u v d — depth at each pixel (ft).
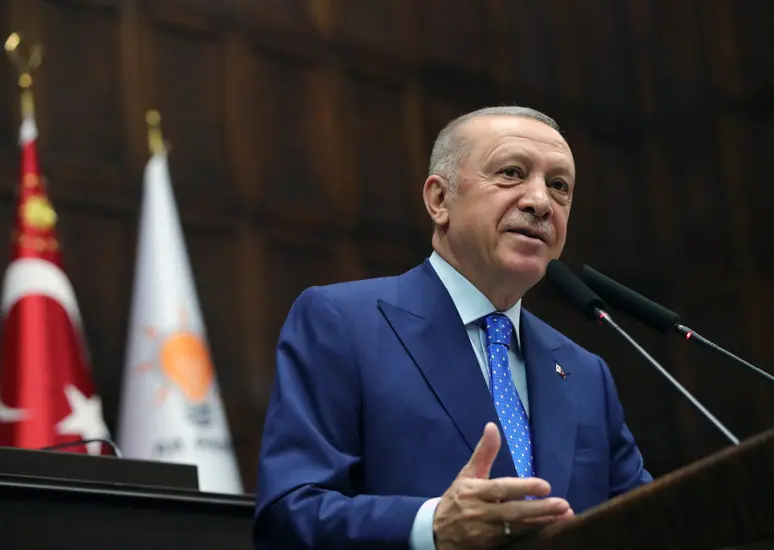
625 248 50.16
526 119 14.12
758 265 47.96
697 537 7.44
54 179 35.04
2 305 30.01
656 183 51.42
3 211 33.12
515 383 13.43
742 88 50.29
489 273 13.43
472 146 13.87
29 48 35.50
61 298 30.04
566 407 13.26
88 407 29.30
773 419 45.65
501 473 11.91
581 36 52.21
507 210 13.41
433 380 12.46
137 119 37.45
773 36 50.01
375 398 12.30
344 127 43.11
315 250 40.86
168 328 31.71
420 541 10.22
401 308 13.17
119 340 34.78
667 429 47.16
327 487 11.59
